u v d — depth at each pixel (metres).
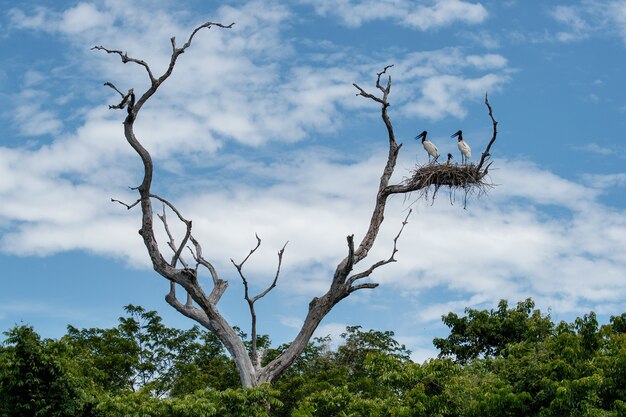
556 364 21.67
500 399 21.52
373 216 31.08
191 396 25.55
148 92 28.39
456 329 35.94
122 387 39.59
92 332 43.31
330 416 26.39
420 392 22.58
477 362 24.92
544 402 21.66
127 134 28.22
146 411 24.80
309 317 29.66
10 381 25.22
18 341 25.72
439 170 29.61
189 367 41.03
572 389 20.52
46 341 26.41
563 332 23.33
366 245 30.59
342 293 29.56
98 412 26.34
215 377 40.31
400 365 25.19
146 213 28.95
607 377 21.42
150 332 43.53
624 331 25.48
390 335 43.12
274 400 26.00
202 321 29.61
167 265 28.94
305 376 39.28
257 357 29.75
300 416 24.86
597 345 23.11
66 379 26.03
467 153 34.38
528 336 28.28
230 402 25.61
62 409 25.67
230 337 29.25
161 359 43.06
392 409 22.94
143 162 28.55
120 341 42.19
